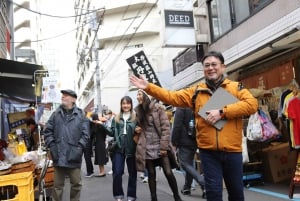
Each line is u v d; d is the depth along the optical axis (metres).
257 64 10.10
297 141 6.45
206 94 3.48
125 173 11.45
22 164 6.16
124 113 6.75
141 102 6.11
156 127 6.06
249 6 10.27
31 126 10.06
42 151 7.82
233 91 3.47
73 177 5.86
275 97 8.69
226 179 3.43
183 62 14.84
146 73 9.11
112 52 35.06
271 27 8.05
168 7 12.39
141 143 6.08
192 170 7.02
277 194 6.97
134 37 36.44
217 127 3.30
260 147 8.37
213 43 12.48
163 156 6.08
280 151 8.27
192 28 12.46
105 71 34.81
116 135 6.66
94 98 35.72
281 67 9.09
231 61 9.78
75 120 5.89
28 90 9.82
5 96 9.79
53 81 7.94
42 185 6.13
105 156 10.96
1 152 6.90
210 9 12.92
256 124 7.70
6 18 15.04
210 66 3.50
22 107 16.00
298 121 6.50
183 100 3.57
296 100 6.57
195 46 12.63
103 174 10.97
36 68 8.86
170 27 12.30
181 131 7.02
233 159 3.35
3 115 13.66
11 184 4.97
